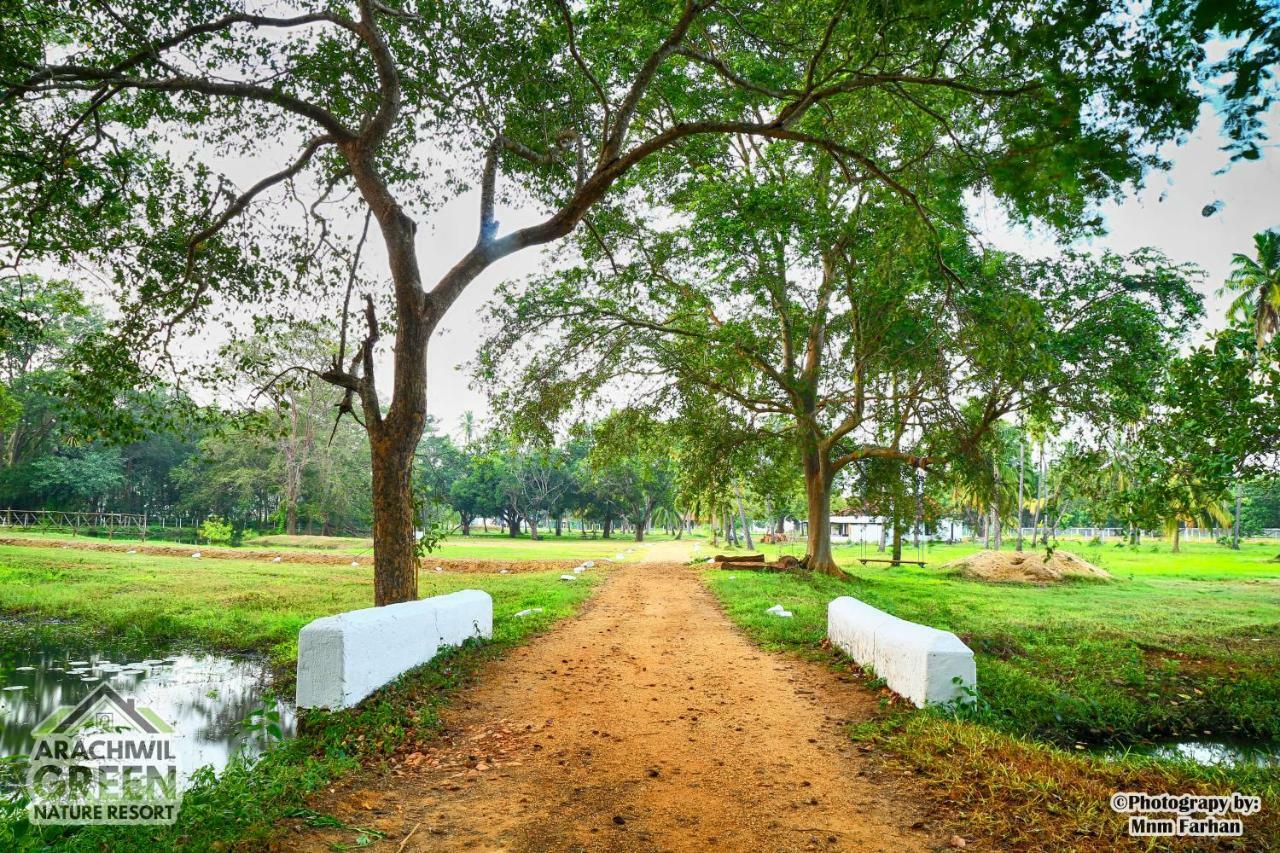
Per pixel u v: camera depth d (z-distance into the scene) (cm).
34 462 5425
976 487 2059
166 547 3528
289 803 431
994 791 452
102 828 392
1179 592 2297
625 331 2070
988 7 502
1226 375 1131
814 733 602
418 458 7875
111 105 1120
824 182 1767
